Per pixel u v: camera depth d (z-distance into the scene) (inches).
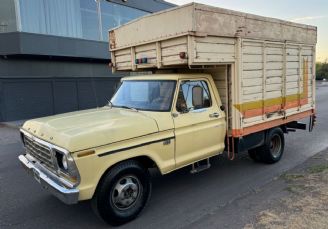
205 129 207.8
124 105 218.4
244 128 230.5
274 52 256.8
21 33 565.6
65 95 682.8
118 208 167.9
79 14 699.4
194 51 188.4
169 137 185.9
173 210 184.9
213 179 235.9
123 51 246.8
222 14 203.9
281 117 271.6
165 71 241.4
